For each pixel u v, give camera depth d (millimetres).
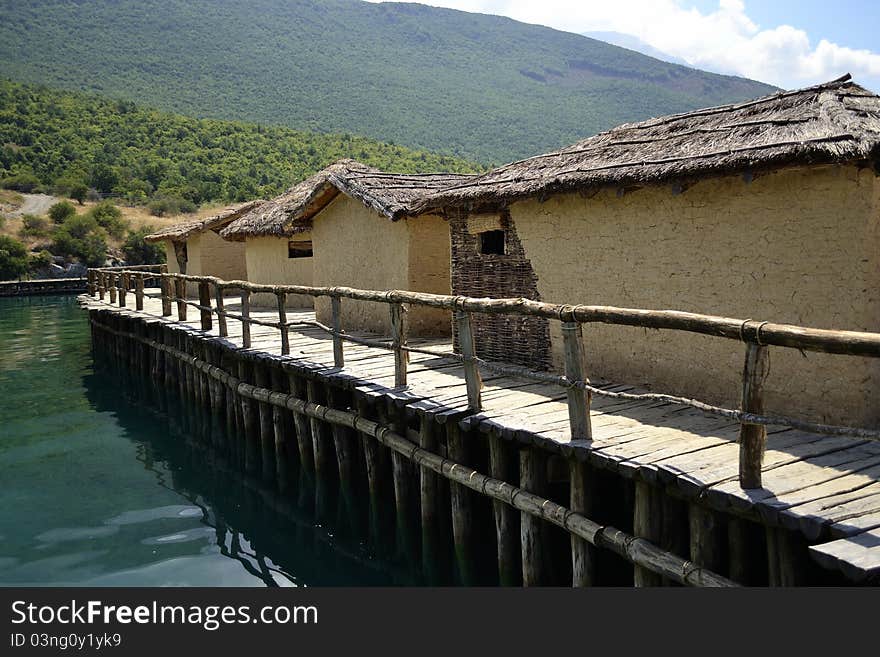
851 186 5734
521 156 156375
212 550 8227
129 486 10531
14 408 15398
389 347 8195
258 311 17859
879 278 5852
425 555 7785
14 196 58844
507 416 6676
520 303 6188
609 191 7664
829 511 4273
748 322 4613
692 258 6953
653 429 6109
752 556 5336
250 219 18234
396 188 12273
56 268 46781
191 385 14727
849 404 5820
